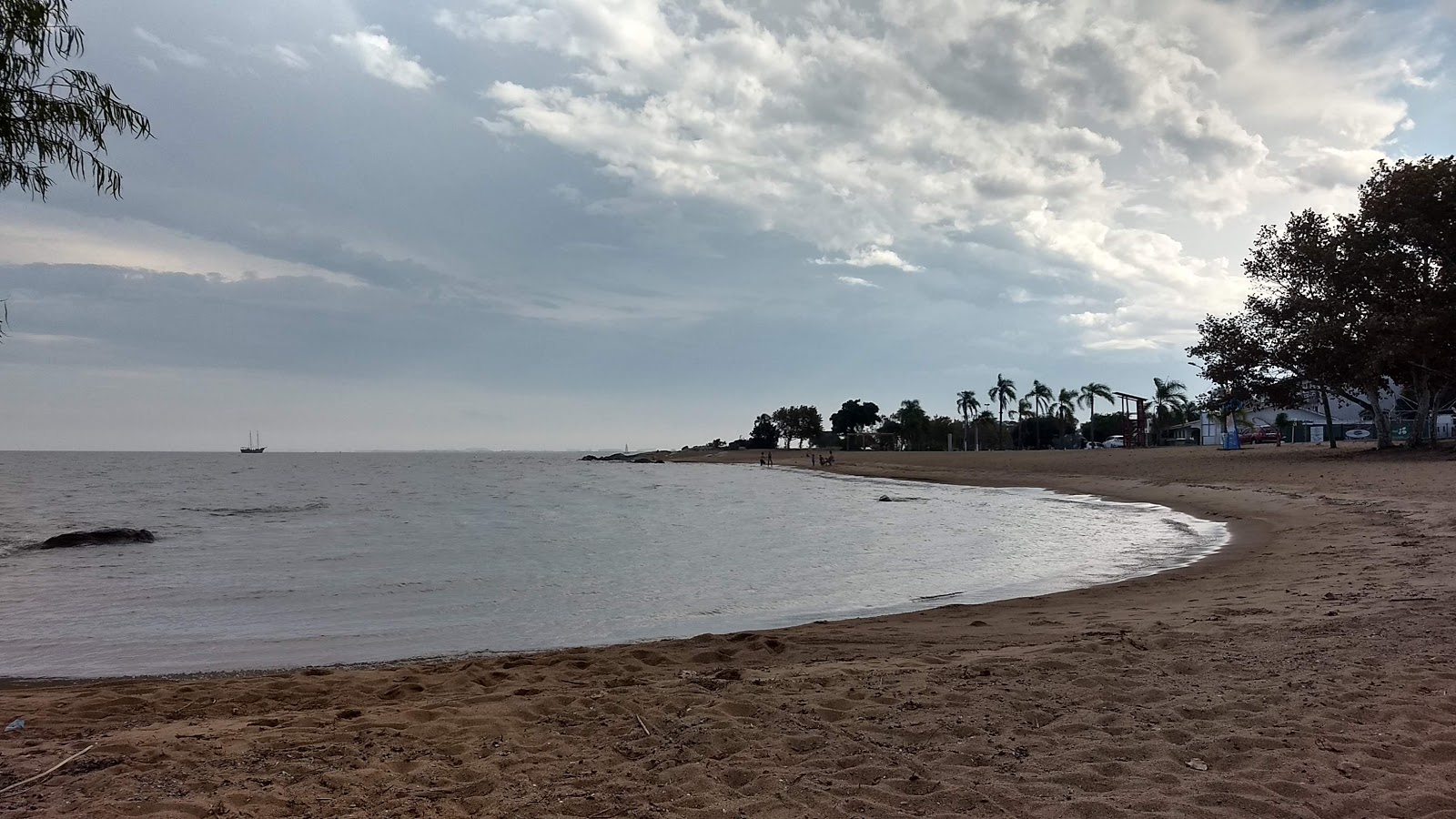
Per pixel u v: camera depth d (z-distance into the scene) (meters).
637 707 5.68
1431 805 3.78
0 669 8.97
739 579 14.92
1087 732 4.91
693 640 9.19
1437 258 34.03
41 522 30.08
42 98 4.48
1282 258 38.25
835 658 7.71
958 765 4.42
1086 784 4.13
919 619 10.02
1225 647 6.90
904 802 3.95
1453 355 33.22
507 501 41.12
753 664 7.62
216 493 49.88
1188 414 99.38
